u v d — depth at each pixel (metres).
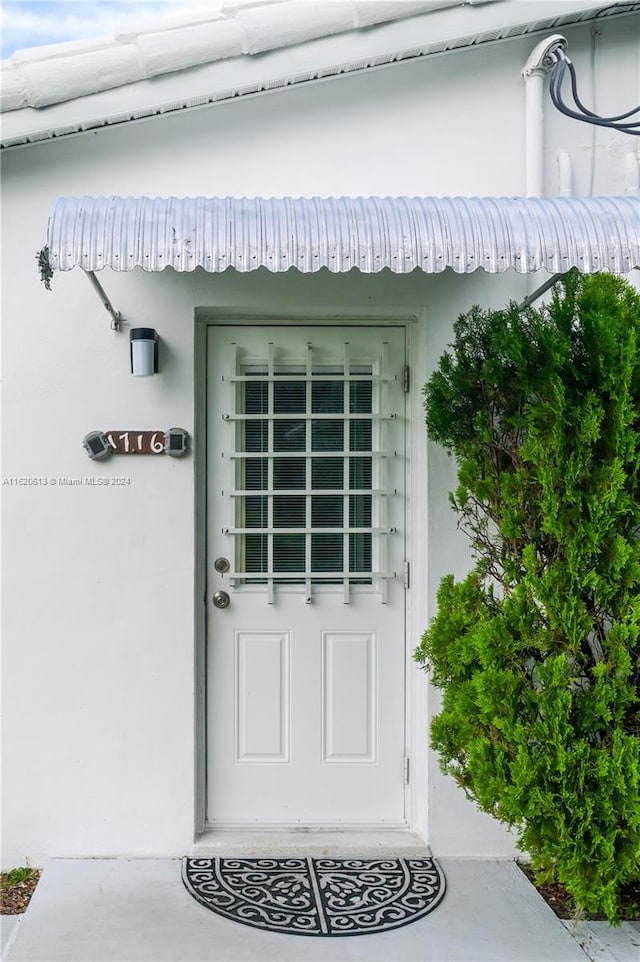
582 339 2.88
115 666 3.49
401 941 2.89
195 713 3.55
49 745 3.48
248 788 3.70
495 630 2.90
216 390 3.69
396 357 3.74
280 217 2.62
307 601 3.70
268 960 2.77
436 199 2.79
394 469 3.74
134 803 3.49
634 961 2.79
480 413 3.11
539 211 2.67
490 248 2.58
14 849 3.47
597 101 3.68
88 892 3.18
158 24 3.26
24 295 3.46
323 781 3.72
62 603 3.48
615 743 2.73
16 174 3.46
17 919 3.07
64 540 3.48
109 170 3.49
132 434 3.47
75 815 3.48
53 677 3.48
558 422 2.79
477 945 2.88
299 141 3.53
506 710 2.86
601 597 2.81
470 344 3.24
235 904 3.10
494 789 2.87
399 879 3.32
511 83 3.61
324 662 3.72
